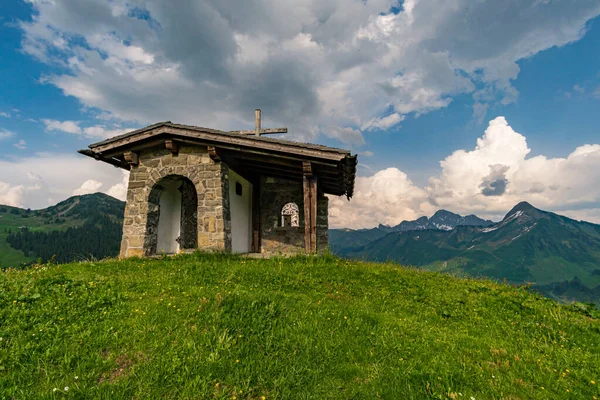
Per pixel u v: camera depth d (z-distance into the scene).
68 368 3.43
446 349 4.37
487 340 4.91
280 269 7.83
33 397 3.01
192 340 3.91
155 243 11.25
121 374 3.40
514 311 6.57
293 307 5.17
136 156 11.02
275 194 14.57
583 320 6.33
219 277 7.01
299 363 3.68
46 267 8.01
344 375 3.58
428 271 9.90
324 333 4.42
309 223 9.87
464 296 7.17
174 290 5.80
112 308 4.86
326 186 14.24
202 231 10.25
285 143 9.45
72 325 4.23
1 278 5.54
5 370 3.37
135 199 10.89
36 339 3.85
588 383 3.85
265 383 3.35
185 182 12.92
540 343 5.06
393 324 5.04
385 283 7.63
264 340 4.08
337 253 11.69
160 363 3.50
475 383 3.59
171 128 10.27
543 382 3.75
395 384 3.45
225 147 10.12
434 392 3.34
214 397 3.10
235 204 12.09
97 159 11.16
